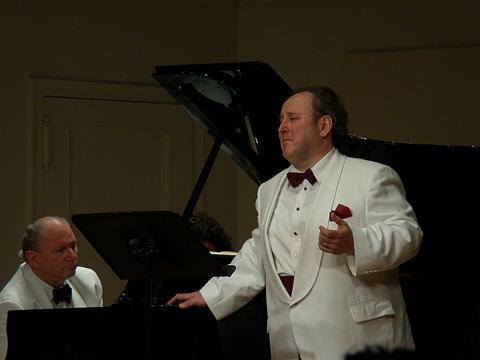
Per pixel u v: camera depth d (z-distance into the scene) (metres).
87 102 18.36
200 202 19.27
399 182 8.79
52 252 10.91
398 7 18.80
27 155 17.75
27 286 11.07
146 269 8.80
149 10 18.95
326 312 8.39
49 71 18.02
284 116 8.95
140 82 18.83
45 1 18.05
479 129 18.12
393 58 18.70
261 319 10.40
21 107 17.75
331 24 19.19
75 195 18.25
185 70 11.75
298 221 8.67
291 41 19.38
